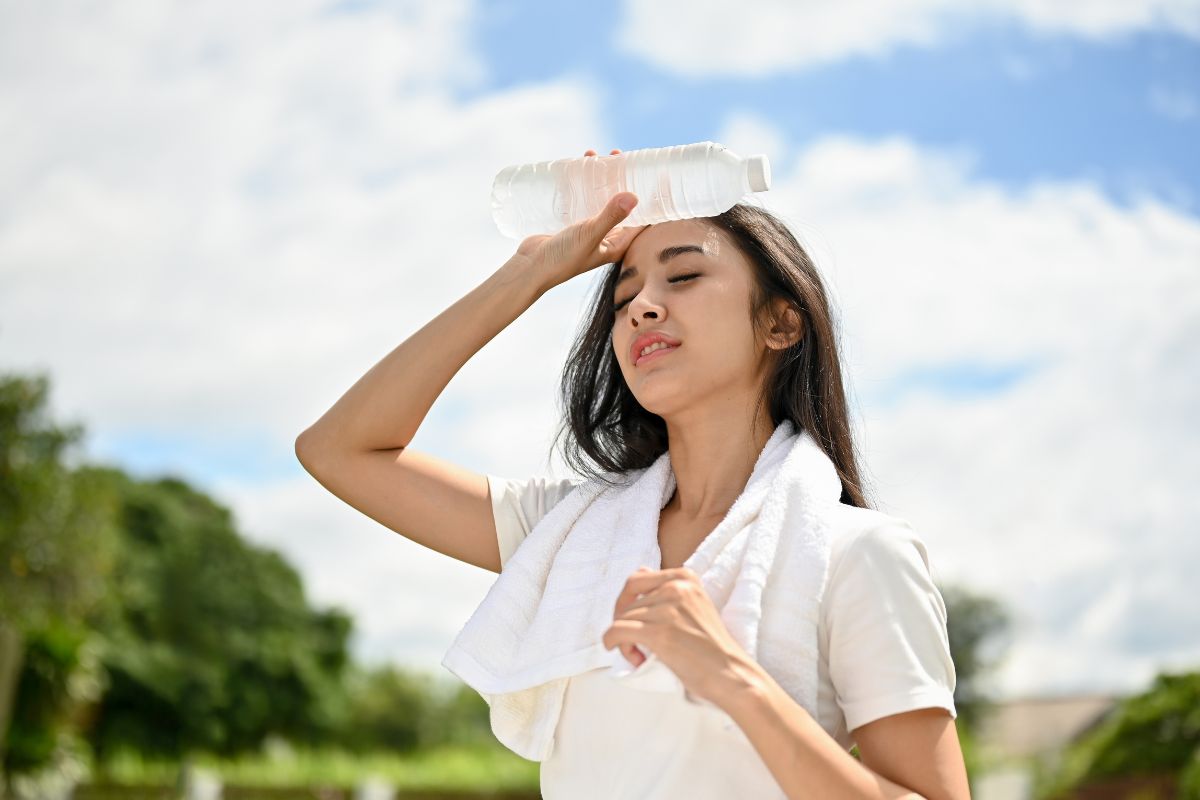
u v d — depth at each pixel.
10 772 15.17
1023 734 27.34
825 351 1.94
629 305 1.91
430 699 52.66
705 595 1.54
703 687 1.49
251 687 44.25
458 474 2.09
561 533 1.91
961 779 1.58
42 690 15.52
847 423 1.96
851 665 1.61
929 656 1.62
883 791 1.47
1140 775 19.77
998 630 25.16
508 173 2.08
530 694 1.78
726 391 1.90
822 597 1.64
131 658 40.56
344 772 25.19
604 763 1.67
